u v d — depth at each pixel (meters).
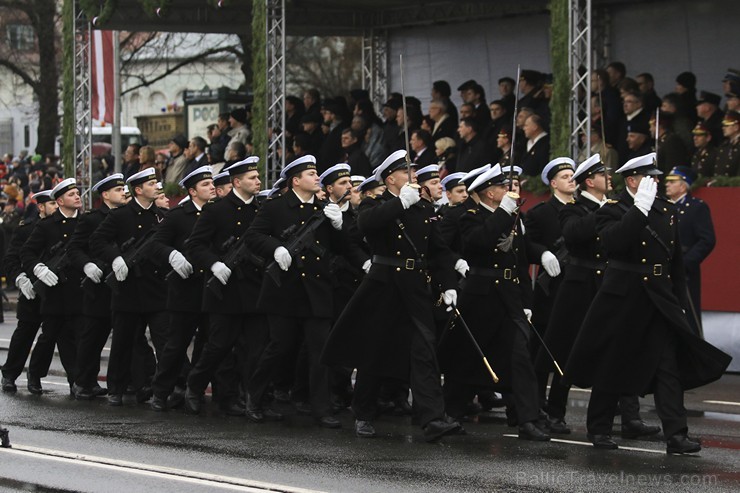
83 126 46.41
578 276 23.62
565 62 33.78
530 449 21.44
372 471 19.39
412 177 24.58
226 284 25.81
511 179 22.80
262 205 24.89
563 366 23.86
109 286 27.81
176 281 26.73
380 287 22.58
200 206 27.67
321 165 43.41
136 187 28.36
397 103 43.41
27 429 23.88
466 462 20.14
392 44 52.09
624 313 20.98
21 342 29.78
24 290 29.59
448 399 23.56
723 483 18.41
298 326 24.77
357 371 22.94
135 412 26.47
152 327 27.78
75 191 30.00
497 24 48.06
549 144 36.12
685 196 30.44
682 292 21.55
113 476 19.20
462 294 23.08
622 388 21.09
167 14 44.88
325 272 24.53
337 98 45.19
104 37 52.41
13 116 120.88
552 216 24.80
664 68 42.94
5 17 89.44
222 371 26.27
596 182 23.95
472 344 23.00
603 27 44.31
